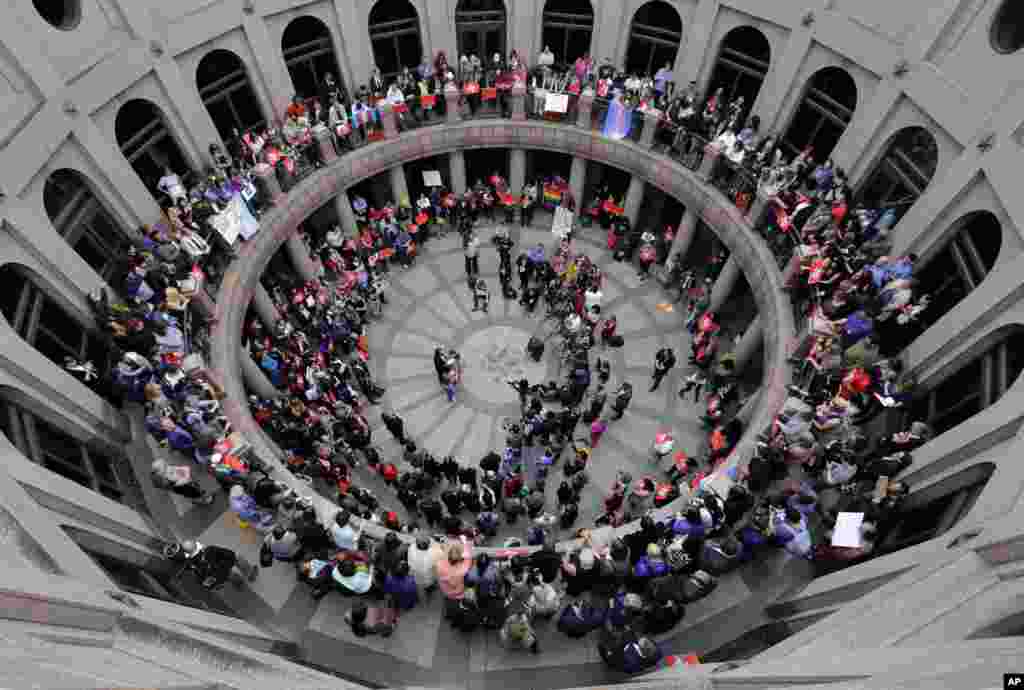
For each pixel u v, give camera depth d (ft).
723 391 67.00
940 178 51.62
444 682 40.16
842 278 56.44
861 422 51.85
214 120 68.74
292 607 43.78
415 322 81.00
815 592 40.86
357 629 41.24
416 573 41.57
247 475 48.85
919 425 45.27
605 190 87.76
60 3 51.34
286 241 74.28
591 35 78.84
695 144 73.05
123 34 56.44
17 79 46.68
